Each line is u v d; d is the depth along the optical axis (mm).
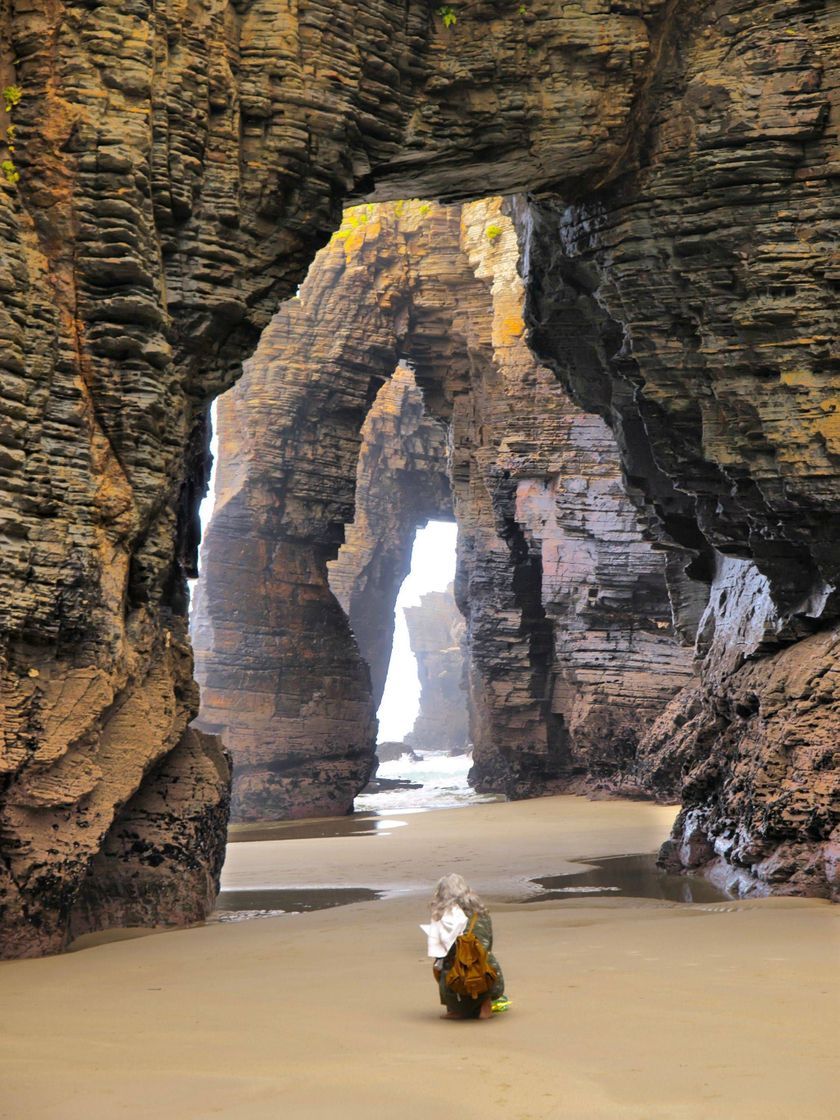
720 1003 9906
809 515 21516
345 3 19797
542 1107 7008
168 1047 9148
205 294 19016
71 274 17375
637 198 21891
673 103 21453
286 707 50938
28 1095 7809
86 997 12039
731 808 22188
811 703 20219
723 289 21500
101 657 16828
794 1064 7723
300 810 49812
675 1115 6746
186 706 20703
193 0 18547
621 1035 8742
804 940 13820
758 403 21359
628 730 41281
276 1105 7301
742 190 21000
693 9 21219
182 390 19453
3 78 17312
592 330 26734
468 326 47656
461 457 49344
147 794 19359
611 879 23438
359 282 49938
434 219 48344
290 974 12930
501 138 21203
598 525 41094
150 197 17938
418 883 24016
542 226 24906
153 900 18625
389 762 94562
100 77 17375
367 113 20375
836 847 18438
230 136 19031
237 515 51562
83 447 17062
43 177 17188
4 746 15328
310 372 51031
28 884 15656
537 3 20859
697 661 29625
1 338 16094
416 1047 8688
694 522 28266
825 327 20703
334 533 53000
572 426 42250
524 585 47281
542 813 39250
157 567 18906
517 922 16969
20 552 15859
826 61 20656
